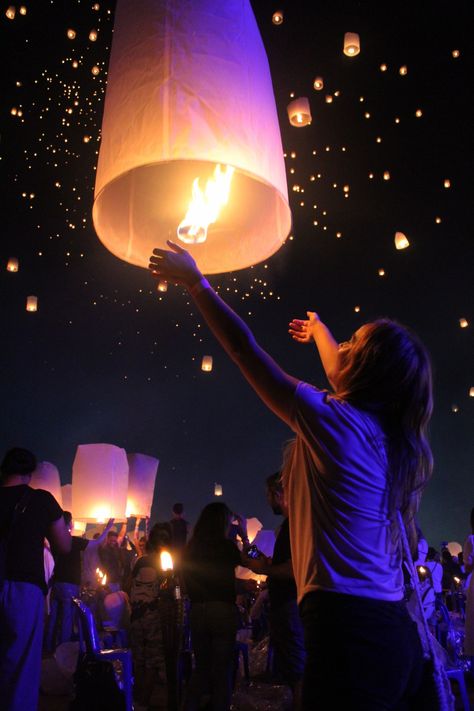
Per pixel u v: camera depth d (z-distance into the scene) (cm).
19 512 347
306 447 141
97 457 869
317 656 128
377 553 133
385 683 125
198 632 396
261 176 143
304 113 530
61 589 729
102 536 769
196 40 143
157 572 536
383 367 147
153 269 143
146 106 140
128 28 149
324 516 135
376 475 136
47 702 529
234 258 173
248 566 394
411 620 135
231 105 142
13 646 329
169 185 166
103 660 385
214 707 382
